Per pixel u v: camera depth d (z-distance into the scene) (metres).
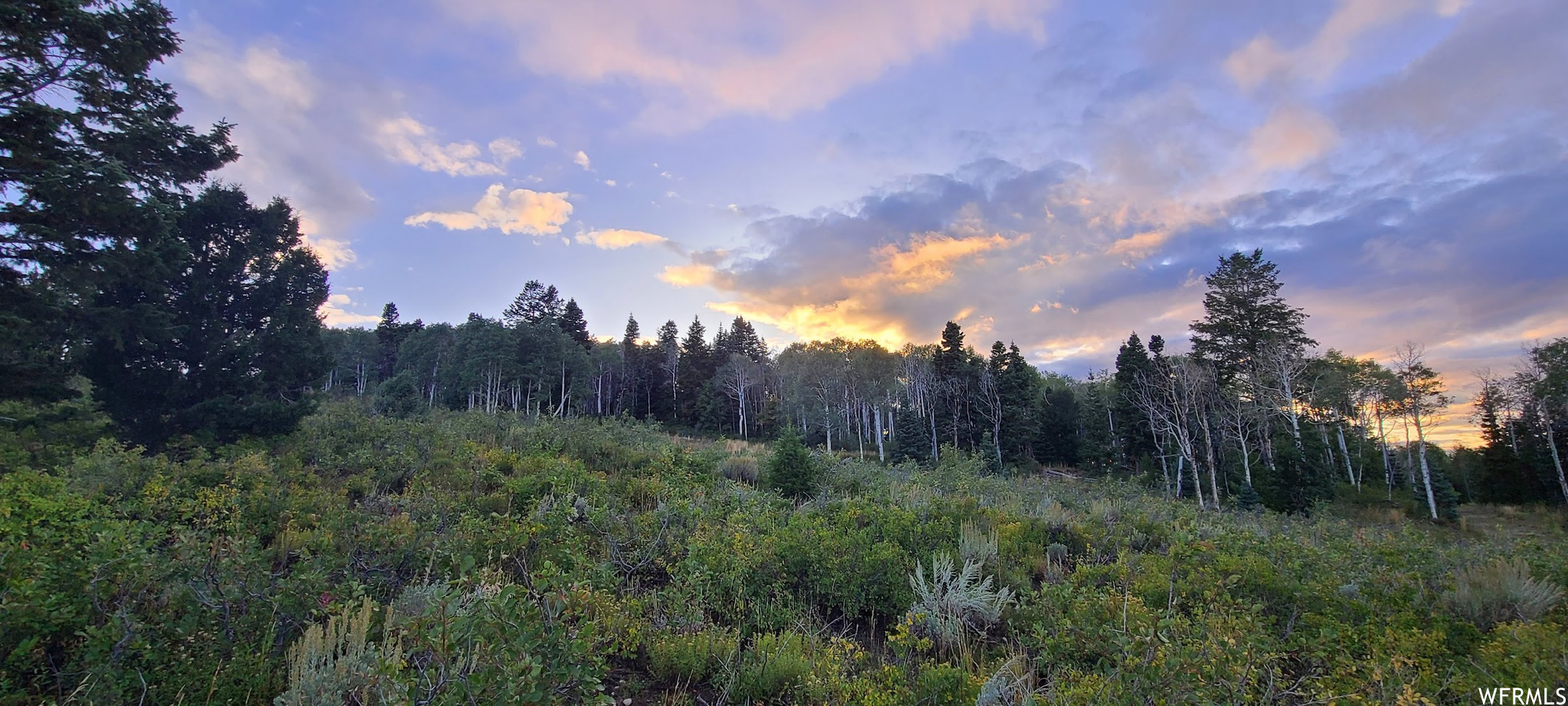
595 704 3.33
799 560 6.31
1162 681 3.33
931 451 41.59
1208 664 3.45
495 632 3.17
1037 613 5.34
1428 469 28.75
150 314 13.12
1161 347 44.47
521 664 2.89
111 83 12.12
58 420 12.91
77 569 3.83
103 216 10.75
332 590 4.45
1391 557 6.92
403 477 10.29
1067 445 48.47
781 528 7.19
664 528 7.18
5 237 10.36
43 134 10.29
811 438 60.31
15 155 10.13
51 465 10.70
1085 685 3.67
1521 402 33.56
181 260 13.27
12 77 10.05
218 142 14.27
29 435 12.11
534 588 4.59
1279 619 5.43
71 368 12.93
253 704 3.40
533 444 13.72
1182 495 32.59
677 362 72.25
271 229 17.62
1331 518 18.52
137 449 9.28
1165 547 8.45
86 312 12.38
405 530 6.01
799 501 11.38
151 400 14.85
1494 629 5.12
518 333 54.84
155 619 3.74
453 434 14.57
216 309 16.41
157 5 12.07
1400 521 24.44
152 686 3.29
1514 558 6.74
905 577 6.15
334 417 16.39
